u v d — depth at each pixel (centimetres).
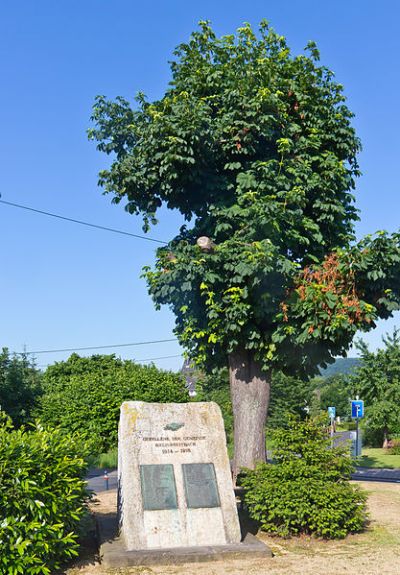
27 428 1905
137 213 1303
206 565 834
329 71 1330
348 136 1313
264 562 847
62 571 805
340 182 1268
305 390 3703
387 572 799
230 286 1158
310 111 1300
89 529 990
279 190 1204
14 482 753
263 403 1283
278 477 990
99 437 3170
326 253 1285
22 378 1964
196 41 1328
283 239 1197
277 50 1335
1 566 716
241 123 1190
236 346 1252
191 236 1289
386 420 3525
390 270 1105
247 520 1068
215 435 989
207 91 1294
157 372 3619
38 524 749
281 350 1186
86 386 3350
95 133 1304
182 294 1191
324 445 1020
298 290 1116
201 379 3756
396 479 2158
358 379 3569
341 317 1052
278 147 1230
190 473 943
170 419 987
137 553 845
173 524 898
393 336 3506
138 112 1303
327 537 966
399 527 1048
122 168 1237
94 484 2016
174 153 1145
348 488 988
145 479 923
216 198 1247
